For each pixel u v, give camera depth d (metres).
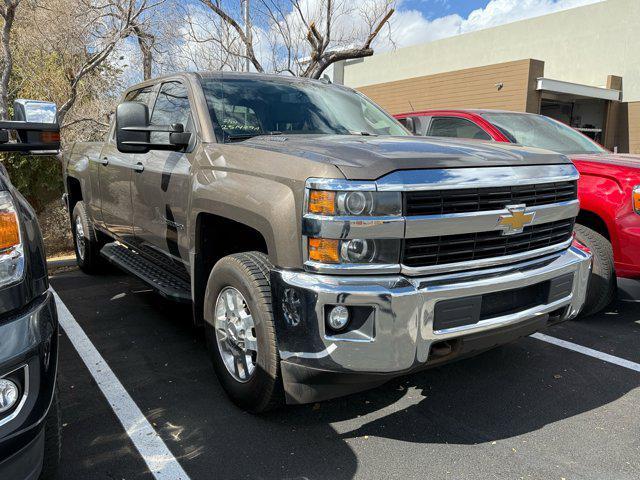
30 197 7.96
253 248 3.34
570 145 5.63
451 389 3.36
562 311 3.08
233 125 3.51
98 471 2.49
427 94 19.77
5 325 1.81
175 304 4.94
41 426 1.85
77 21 6.66
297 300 2.44
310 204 2.42
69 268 6.39
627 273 4.20
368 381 2.48
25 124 2.50
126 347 3.93
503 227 2.65
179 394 3.22
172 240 3.74
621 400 3.23
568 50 21.89
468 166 2.61
